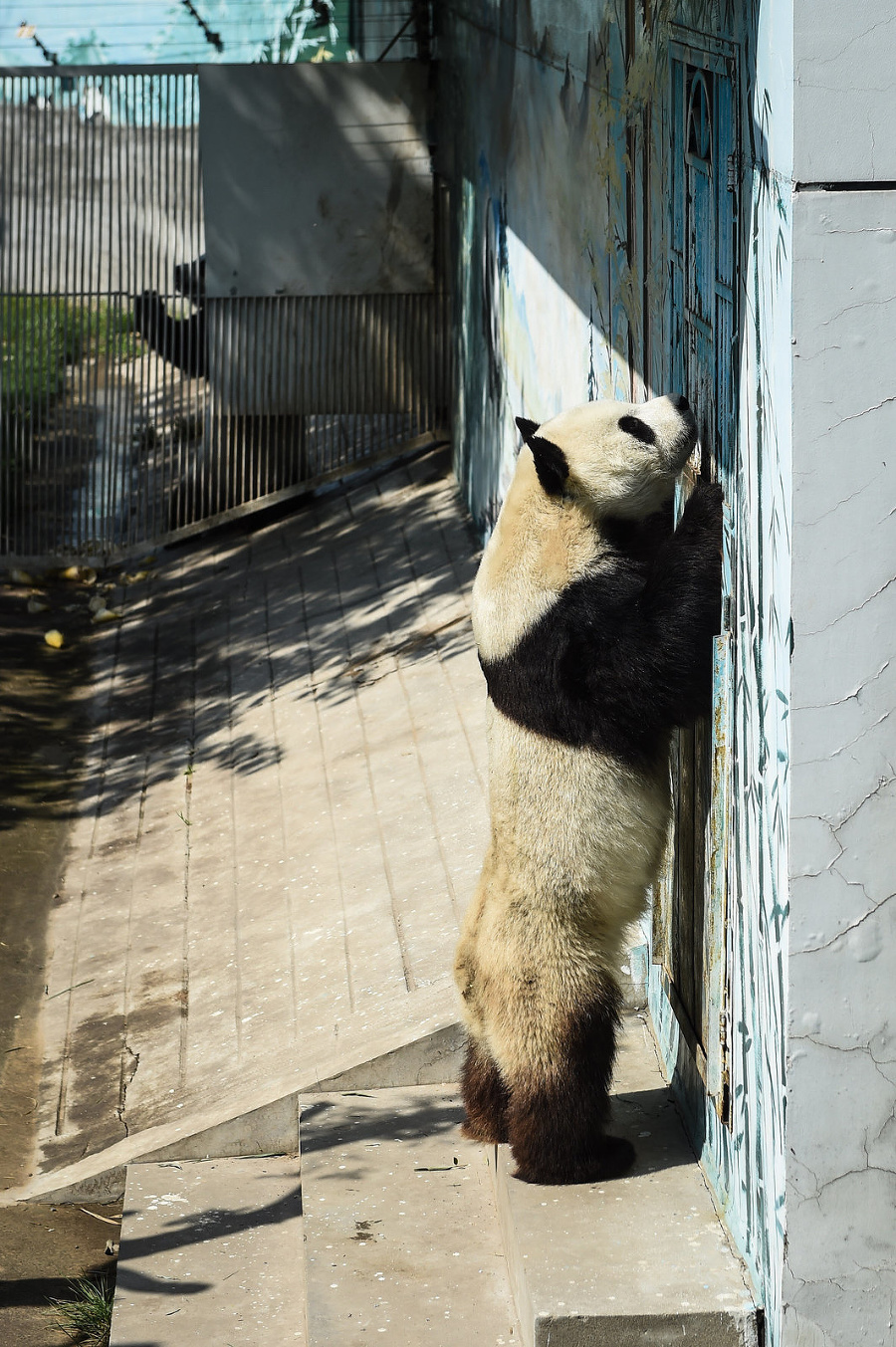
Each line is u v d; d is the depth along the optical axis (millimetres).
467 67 11203
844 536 3289
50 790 9398
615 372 5941
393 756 8477
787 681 3365
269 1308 4715
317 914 7125
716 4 3912
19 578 12836
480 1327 4227
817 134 3115
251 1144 5672
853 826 3404
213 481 13305
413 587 10844
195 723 10008
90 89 12836
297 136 12812
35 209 13242
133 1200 5391
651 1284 3951
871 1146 3541
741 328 3721
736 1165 4098
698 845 4461
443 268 13023
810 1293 3617
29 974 7391
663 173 4840
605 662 4109
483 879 4586
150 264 13234
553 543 4230
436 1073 5637
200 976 6992
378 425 13516
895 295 3182
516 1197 4395
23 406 13266
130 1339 4574
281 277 13055
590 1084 4371
